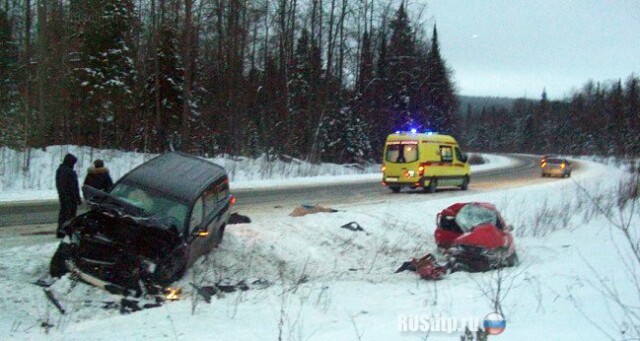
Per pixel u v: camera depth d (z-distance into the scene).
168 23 34.25
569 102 101.25
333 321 7.05
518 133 132.00
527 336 5.76
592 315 6.77
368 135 45.16
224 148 34.94
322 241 12.62
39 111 28.84
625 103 62.94
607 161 57.69
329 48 39.81
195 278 9.17
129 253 8.30
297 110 40.41
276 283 9.64
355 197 21.55
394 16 50.06
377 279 10.56
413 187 23.86
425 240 14.31
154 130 32.31
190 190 9.41
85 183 11.62
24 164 22.20
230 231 11.92
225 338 6.15
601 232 14.65
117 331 6.50
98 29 30.95
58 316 7.15
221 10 35.88
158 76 31.80
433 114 53.41
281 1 38.91
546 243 14.23
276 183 26.42
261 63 43.69
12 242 10.46
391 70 49.31
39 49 29.14
